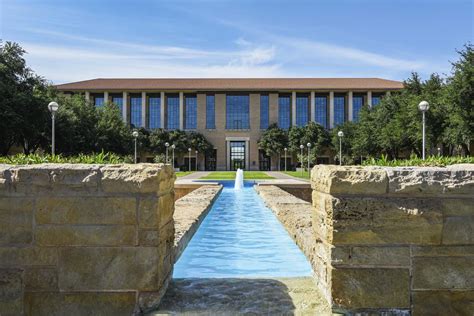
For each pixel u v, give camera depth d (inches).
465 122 1275.8
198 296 172.4
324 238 170.7
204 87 3607.3
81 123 2076.8
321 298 170.1
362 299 157.4
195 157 3563.0
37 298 160.6
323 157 3476.9
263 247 345.1
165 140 3425.2
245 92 3629.4
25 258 160.6
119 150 2391.7
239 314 154.8
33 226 160.9
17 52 1657.2
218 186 955.3
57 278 160.6
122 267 160.2
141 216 160.2
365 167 167.8
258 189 880.9
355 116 3528.5
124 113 3535.9
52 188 161.0
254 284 188.5
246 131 3612.2
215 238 389.7
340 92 3560.5
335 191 159.6
